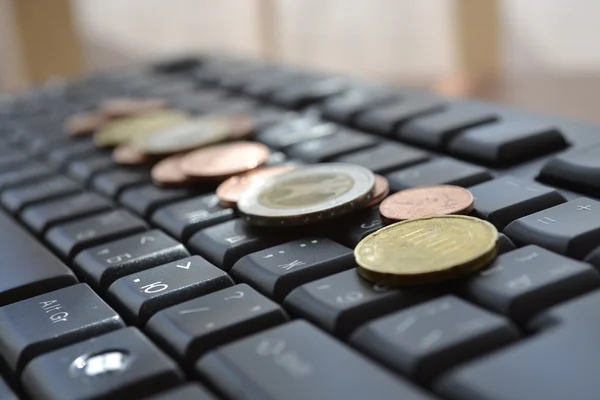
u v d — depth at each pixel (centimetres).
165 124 34
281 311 20
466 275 20
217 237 24
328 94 35
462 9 62
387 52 68
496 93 63
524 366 17
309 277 21
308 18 70
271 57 71
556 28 60
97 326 21
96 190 29
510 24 62
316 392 17
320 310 20
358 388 17
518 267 20
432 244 21
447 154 28
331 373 18
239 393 18
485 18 62
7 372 20
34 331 21
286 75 38
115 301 22
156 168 29
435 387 18
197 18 70
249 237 23
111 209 27
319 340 19
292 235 23
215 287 22
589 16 58
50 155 33
